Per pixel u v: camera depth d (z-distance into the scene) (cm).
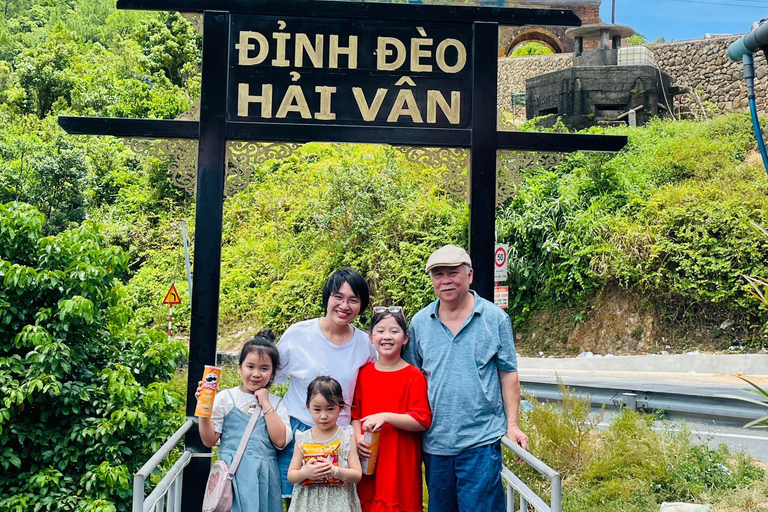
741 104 2259
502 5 500
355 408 399
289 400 407
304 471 366
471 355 397
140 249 2625
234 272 2139
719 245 1554
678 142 1917
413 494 390
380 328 392
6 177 2548
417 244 1814
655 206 1680
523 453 359
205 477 446
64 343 638
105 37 5603
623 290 1677
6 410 575
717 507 561
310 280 1927
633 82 2164
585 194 1828
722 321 1552
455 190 505
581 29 2303
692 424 848
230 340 2028
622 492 598
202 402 386
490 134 497
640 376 1402
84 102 3256
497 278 926
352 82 493
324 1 492
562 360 1600
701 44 2358
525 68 2770
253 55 489
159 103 3141
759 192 1622
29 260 660
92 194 2811
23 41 5772
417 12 497
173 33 3706
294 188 2216
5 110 3500
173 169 491
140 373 709
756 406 812
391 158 1886
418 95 497
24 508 569
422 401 389
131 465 641
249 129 484
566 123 2180
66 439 609
